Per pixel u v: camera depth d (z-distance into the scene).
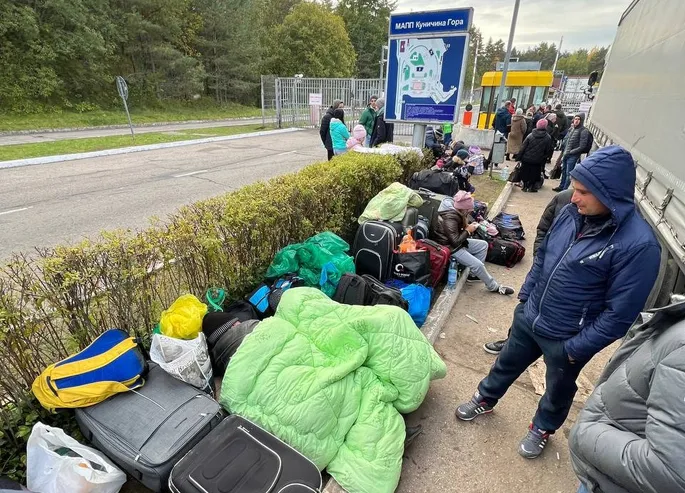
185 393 2.09
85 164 10.77
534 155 8.27
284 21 41.50
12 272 2.05
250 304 3.01
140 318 2.61
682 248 2.46
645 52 4.39
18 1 20.73
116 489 1.81
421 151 7.05
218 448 1.79
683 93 2.78
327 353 2.30
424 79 6.60
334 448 2.00
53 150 12.30
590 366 3.18
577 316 1.82
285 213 3.48
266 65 40.62
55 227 5.81
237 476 1.68
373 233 3.76
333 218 4.23
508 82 18.11
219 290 2.92
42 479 1.68
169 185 8.47
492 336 3.51
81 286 2.21
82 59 24.31
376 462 1.97
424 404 2.69
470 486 2.12
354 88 20.39
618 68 6.36
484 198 7.80
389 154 5.85
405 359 2.33
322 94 20.92
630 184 1.57
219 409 2.02
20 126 18.02
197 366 2.22
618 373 1.27
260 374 2.08
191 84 30.31
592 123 8.80
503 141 9.54
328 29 41.69
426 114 6.81
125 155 12.38
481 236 5.09
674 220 2.68
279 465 1.74
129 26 26.31
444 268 4.03
